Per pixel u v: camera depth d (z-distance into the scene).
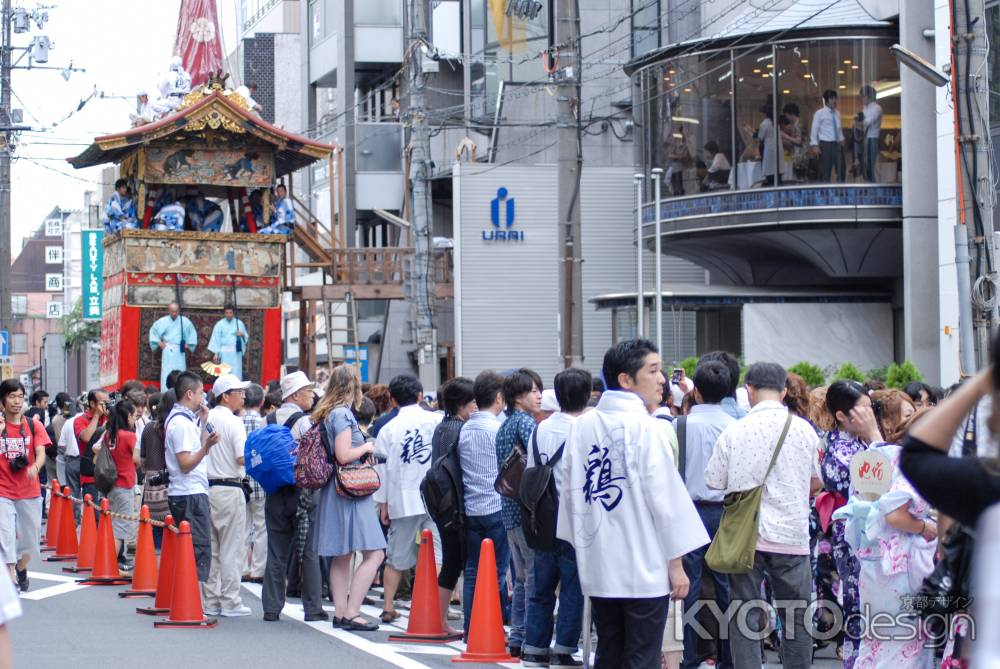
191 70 33.31
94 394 18.11
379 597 14.61
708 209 28.52
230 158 29.45
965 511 3.62
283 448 12.00
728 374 9.46
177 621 11.89
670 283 35.34
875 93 26.80
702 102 28.69
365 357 34.12
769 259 31.08
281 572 12.30
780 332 29.69
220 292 29.11
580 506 7.40
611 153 37.81
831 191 27.03
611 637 7.49
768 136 27.66
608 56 36.31
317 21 50.84
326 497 11.68
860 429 9.25
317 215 49.75
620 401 7.36
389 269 33.69
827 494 9.70
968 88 13.27
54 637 11.32
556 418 9.05
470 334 34.84
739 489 8.48
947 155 24.28
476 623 10.12
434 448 11.41
